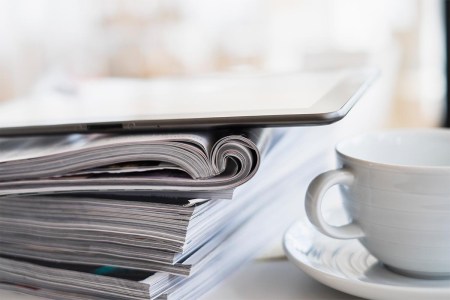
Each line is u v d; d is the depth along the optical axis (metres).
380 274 0.33
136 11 2.21
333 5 2.77
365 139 0.38
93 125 0.33
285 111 0.30
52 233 0.33
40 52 1.89
